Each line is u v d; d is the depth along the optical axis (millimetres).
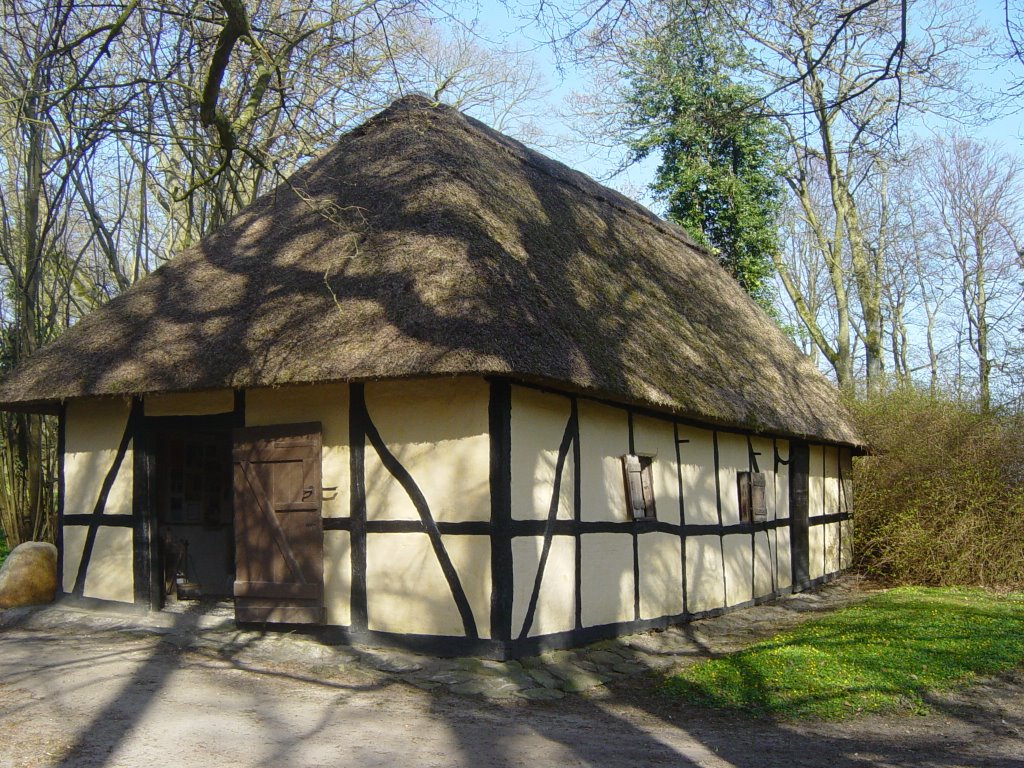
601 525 8609
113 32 7273
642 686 7527
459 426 7508
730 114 8602
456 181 9000
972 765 5613
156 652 7711
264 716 6000
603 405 8805
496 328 7129
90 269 16453
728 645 9258
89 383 8641
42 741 5258
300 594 7898
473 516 7371
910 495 14531
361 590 7770
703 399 9242
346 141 10586
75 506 9594
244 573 8180
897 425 14906
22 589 9625
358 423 7914
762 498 11891
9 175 13844
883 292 27000
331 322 7832
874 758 5711
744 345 12578
